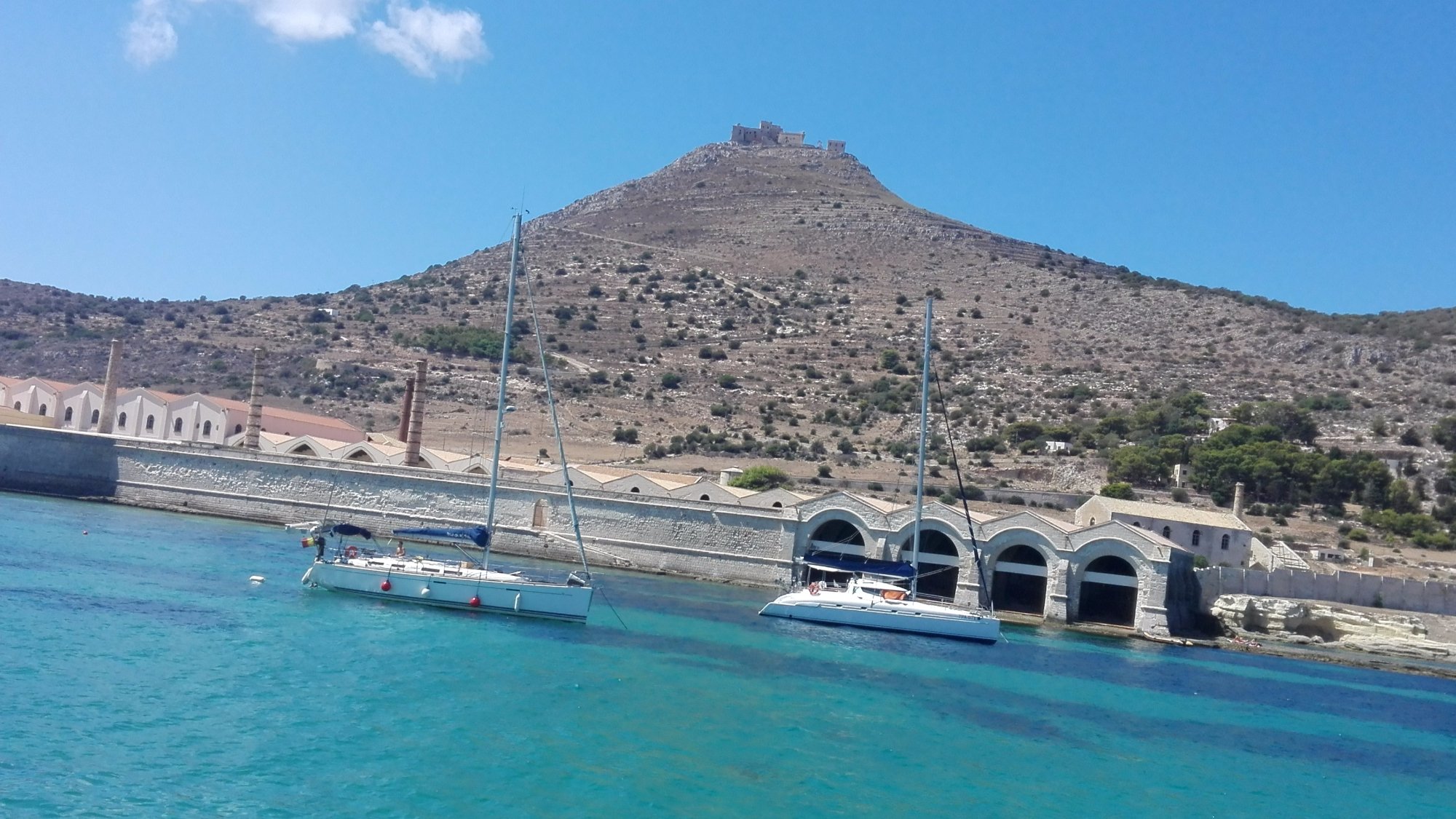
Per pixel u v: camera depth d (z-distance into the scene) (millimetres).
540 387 196875
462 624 64438
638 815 36812
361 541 102000
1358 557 126625
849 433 182375
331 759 39219
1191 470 157875
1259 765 52125
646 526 102938
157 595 63688
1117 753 51438
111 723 40375
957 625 79312
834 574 96125
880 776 43906
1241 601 101438
